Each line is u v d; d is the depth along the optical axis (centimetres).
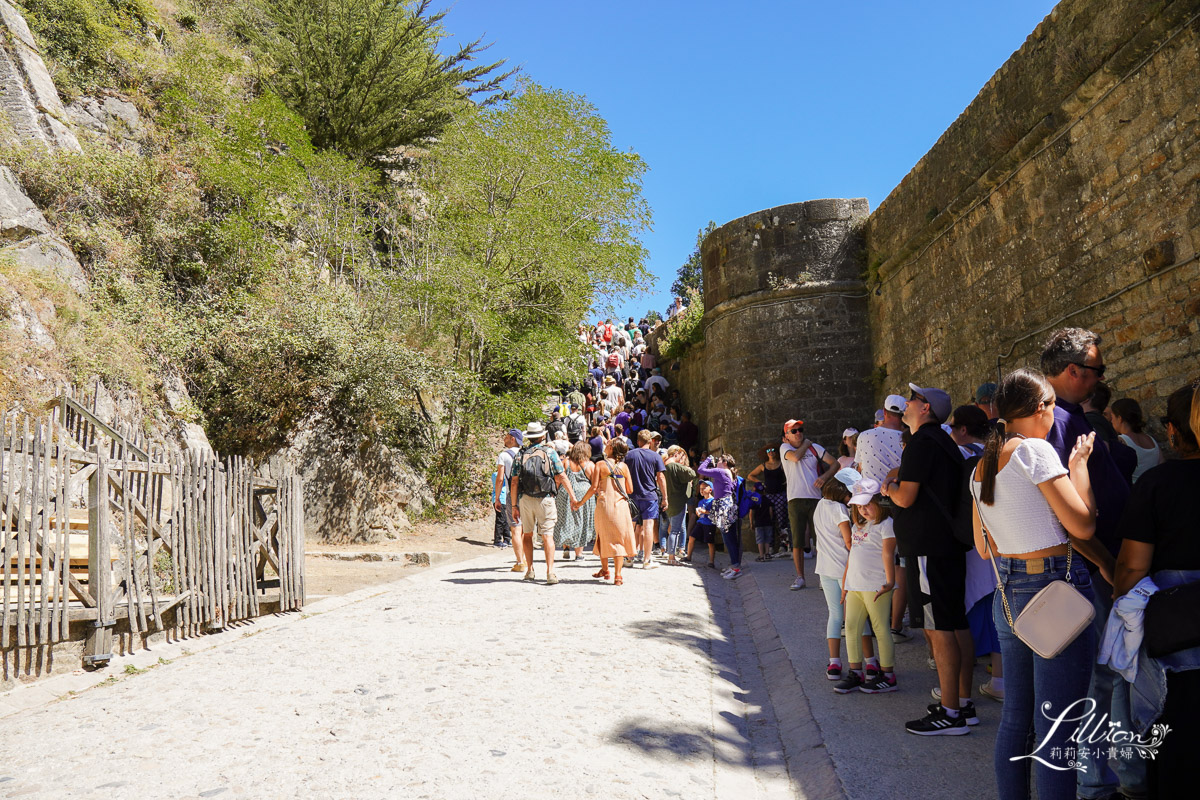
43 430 556
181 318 1405
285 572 818
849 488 555
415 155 2300
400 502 1510
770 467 1195
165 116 1678
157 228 1467
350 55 2050
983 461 330
